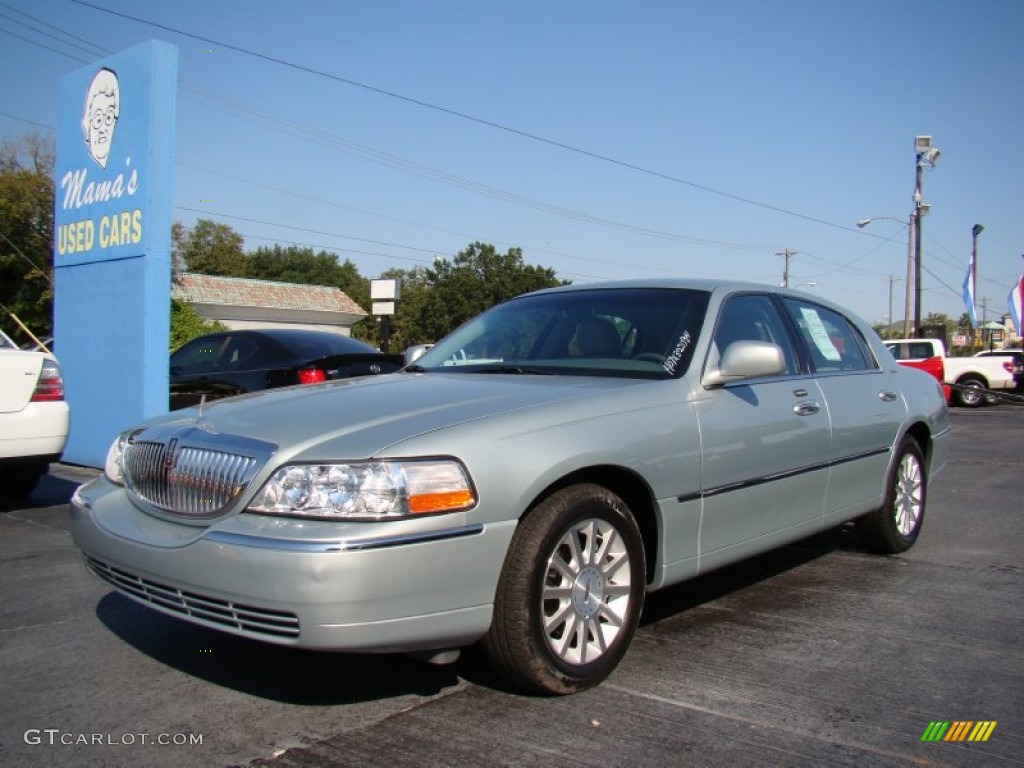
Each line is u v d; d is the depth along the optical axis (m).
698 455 3.82
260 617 2.92
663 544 3.72
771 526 4.31
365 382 4.09
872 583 5.00
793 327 4.89
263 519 2.99
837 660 3.76
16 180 28.02
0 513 6.75
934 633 4.12
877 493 5.28
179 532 3.21
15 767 2.81
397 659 3.74
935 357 23.08
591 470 3.47
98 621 4.21
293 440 3.10
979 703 3.33
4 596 4.59
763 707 3.27
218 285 43.75
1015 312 24.28
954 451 11.55
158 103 8.50
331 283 84.94
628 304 4.54
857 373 5.28
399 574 2.88
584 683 3.34
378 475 2.92
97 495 3.72
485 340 4.73
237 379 9.45
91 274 9.22
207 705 3.27
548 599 3.27
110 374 8.95
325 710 3.22
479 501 3.04
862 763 2.86
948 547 5.91
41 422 6.46
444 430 3.12
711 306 4.35
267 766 2.82
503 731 3.05
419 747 2.94
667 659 3.75
